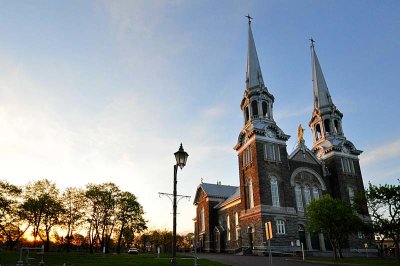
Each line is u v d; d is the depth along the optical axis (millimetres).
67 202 64750
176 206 15039
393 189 38500
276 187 52219
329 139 62812
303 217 52562
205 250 74062
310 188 56688
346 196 57156
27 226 60500
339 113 65188
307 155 59094
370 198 40062
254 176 52344
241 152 57531
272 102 59500
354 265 30875
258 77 60500
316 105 67250
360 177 60531
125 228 70812
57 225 63406
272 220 49219
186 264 30844
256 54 63812
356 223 40375
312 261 35438
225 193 79625
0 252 43562
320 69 69875
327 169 59781
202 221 79375
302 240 51562
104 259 36844
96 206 65812
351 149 61906
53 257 39688
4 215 57688
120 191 68250
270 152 54156
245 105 59594
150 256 43438
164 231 107625
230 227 65688
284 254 46719
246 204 53750
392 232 38906
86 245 82688
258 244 48531
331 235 40250
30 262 33281
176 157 15641
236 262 33938
